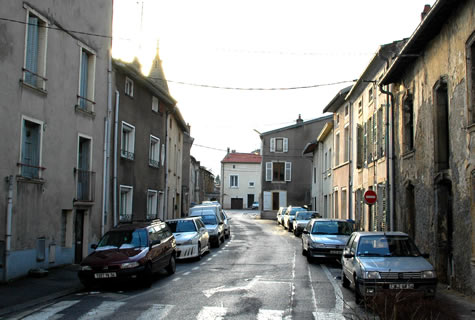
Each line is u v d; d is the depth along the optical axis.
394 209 16.66
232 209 73.75
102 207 17.64
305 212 30.83
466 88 10.39
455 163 11.05
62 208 14.84
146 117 22.98
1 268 11.77
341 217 27.33
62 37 14.88
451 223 12.16
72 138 15.50
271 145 51.59
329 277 13.09
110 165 18.44
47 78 14.01
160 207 25.98
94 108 17.09
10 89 12.25
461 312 8.60
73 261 15.58
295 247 22.36
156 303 9.48
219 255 19.12
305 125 51.41
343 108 27.05
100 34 17.55
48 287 11.40
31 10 13.12
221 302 9.57
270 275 13.45
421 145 13.66
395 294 7.54
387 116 17.31
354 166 23.84
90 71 17.03
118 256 11.55
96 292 11.07
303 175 51.00
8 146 12.14
